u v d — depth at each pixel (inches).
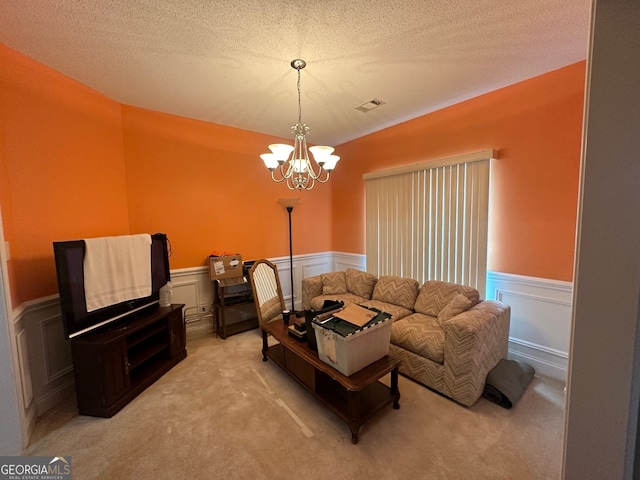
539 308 95.1
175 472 58.1
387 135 140.7
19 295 73.4
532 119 93.0
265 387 88.7
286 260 162.6
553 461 59.7
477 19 63.6
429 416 74.3
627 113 25.5
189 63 80.7
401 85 96.0
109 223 103.3
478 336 77.2
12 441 64.0
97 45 72.0
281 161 81.5
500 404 78.6
